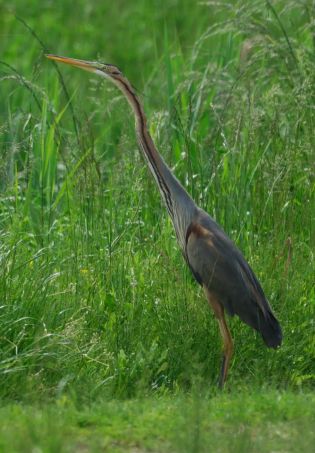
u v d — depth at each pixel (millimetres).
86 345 11070
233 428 8750
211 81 15992
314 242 13172
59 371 10664
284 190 13578
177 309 11883
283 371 11578
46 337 10953
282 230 13219
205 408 9328
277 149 14523
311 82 15266
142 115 11961
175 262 12938
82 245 13008
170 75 16984
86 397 10016
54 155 15211
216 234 11672
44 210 14805
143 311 11898
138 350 11297
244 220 13625
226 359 11258
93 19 27266
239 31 16266
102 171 15539
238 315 11430
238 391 10406
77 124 15930
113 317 11688
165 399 10078
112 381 10812
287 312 12117
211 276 11477
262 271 12594
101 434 8727
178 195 11906
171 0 27078
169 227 13500
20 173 14914
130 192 14016
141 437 8672
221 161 14391
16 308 11195
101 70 11961
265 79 16281
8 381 10281
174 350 11438
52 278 11852
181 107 16328
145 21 26656
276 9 18812
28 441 8188
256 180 13953
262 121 15062
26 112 15945
